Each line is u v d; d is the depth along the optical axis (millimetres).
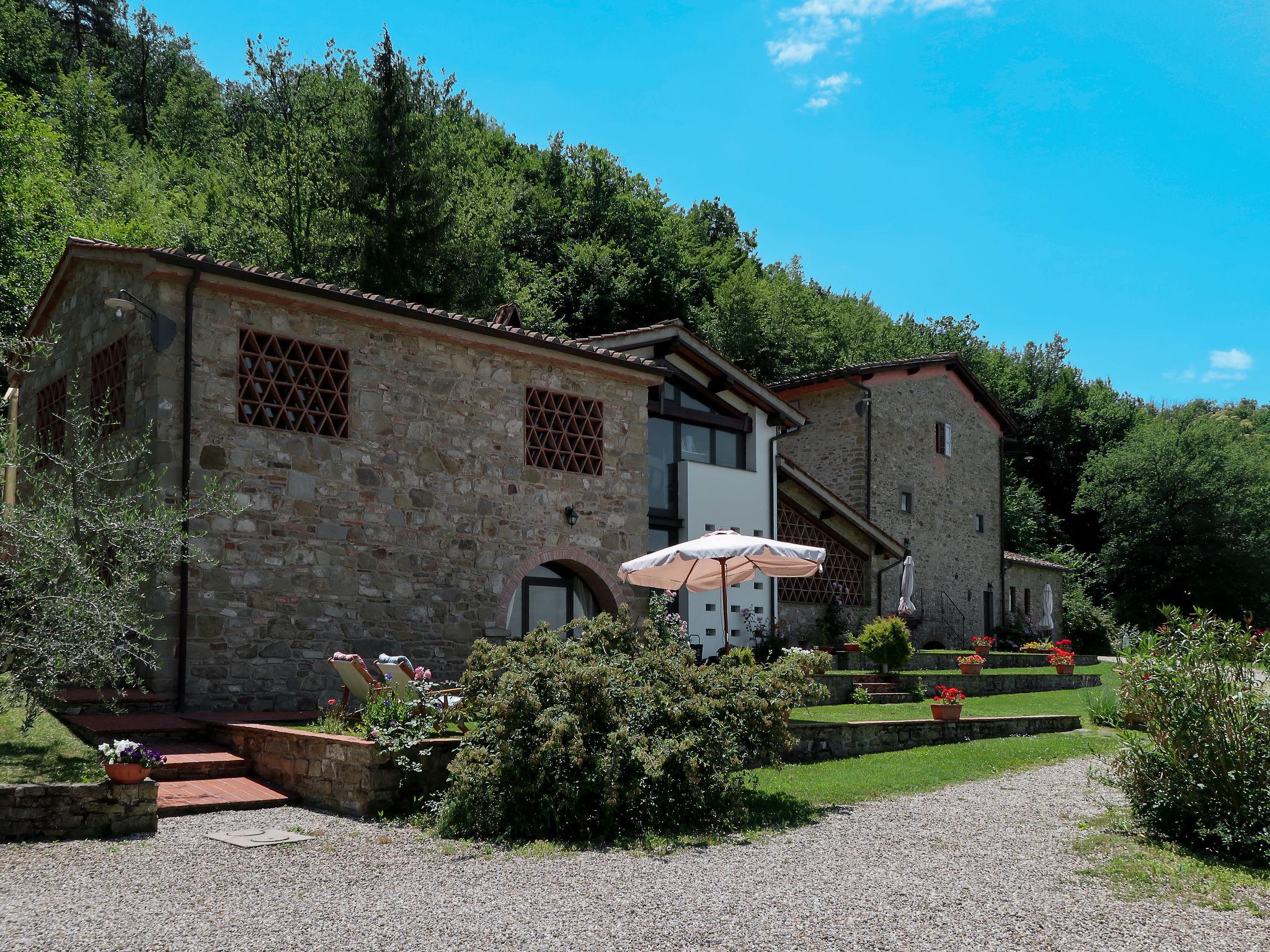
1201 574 40062
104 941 4617
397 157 27797
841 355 43188
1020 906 5445
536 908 5312
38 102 32656
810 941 4754
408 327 12828
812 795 8992
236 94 45406
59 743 8703
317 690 11609
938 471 27781
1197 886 5973
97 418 12039
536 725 7418
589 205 40125
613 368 15188
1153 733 7484
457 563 13125
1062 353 53906
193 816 7680
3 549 8297
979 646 24750
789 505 21844
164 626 10531
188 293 11023
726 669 8828
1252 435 55500
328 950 4551
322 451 11969
